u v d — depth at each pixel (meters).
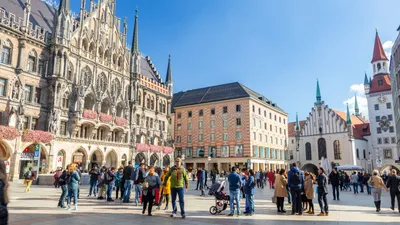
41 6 47.28
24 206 15.52
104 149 47.16
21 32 38.03
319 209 17.50
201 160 76.00
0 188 4.55
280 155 86.56
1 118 35.38
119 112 52.59
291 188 15.07
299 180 15.00
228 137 73.56
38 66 40.06
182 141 80.75
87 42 46.88
